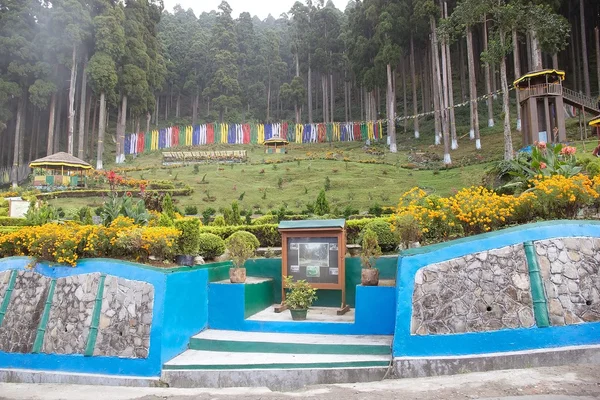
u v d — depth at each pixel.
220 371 6.61
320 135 60.94
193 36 87.50
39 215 14.66
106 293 7.50
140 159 55.12
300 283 8.47
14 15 47.44
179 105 85.56
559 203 7.27
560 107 28.86
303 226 8.95
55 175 36.03
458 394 5.18
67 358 7.34
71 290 7.75
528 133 29.83
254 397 5.82
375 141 56.16
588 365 5.79
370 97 56.44
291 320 8.08
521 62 54.09
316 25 71.94
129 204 10.59
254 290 8.81
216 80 73.12
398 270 6.95
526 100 29.80
